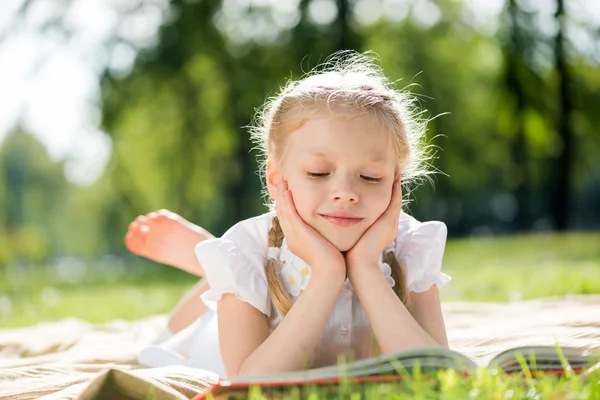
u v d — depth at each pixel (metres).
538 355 2.24
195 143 22.66
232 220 23.45
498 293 7.06
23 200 35.06
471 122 25.88
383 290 2.58
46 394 2.53
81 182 42.66
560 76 21.75
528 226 26.95
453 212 32.84
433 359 2.08
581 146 27.12
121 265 20.56
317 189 2.58
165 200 26.70
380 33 23.73
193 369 2.60
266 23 22.17
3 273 16.41
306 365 2.50
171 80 21.30
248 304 2.73
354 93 2.60
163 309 7.35
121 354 3.68
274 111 2.79
